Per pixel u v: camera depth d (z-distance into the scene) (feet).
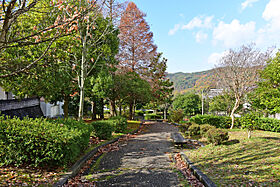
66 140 15.51
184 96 110.93
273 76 42.37
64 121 22.97
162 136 40.06
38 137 15.15
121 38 62.80
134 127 52.44
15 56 18.66
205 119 52.49
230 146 23.79
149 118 103.40
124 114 91.86
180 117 70.13
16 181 12.17
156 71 84.28
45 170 15.07
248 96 52.90
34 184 12.28
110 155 23.16
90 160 20.59
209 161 18.44
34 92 29.66
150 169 17.76
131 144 30.48
